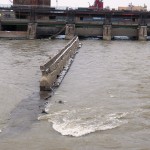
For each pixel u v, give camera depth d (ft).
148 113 70.74
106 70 135.64
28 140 57.16
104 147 53.78
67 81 112.98
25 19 354.95
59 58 128.16
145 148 53.31
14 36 346.54
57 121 66.23
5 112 73.97
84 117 68.18
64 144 55.16
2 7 371.35
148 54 199.72
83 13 367.86
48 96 89.71
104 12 367.25
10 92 93.61
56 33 363.35
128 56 188.14
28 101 84.38
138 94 89.30
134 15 377.30
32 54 194.80
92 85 104.06
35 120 67.77
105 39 350.02
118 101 81.76
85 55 196.24
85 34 365.40
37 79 114.73
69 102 82.28
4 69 135.33
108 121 65.57
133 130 60.90
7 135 59.72
